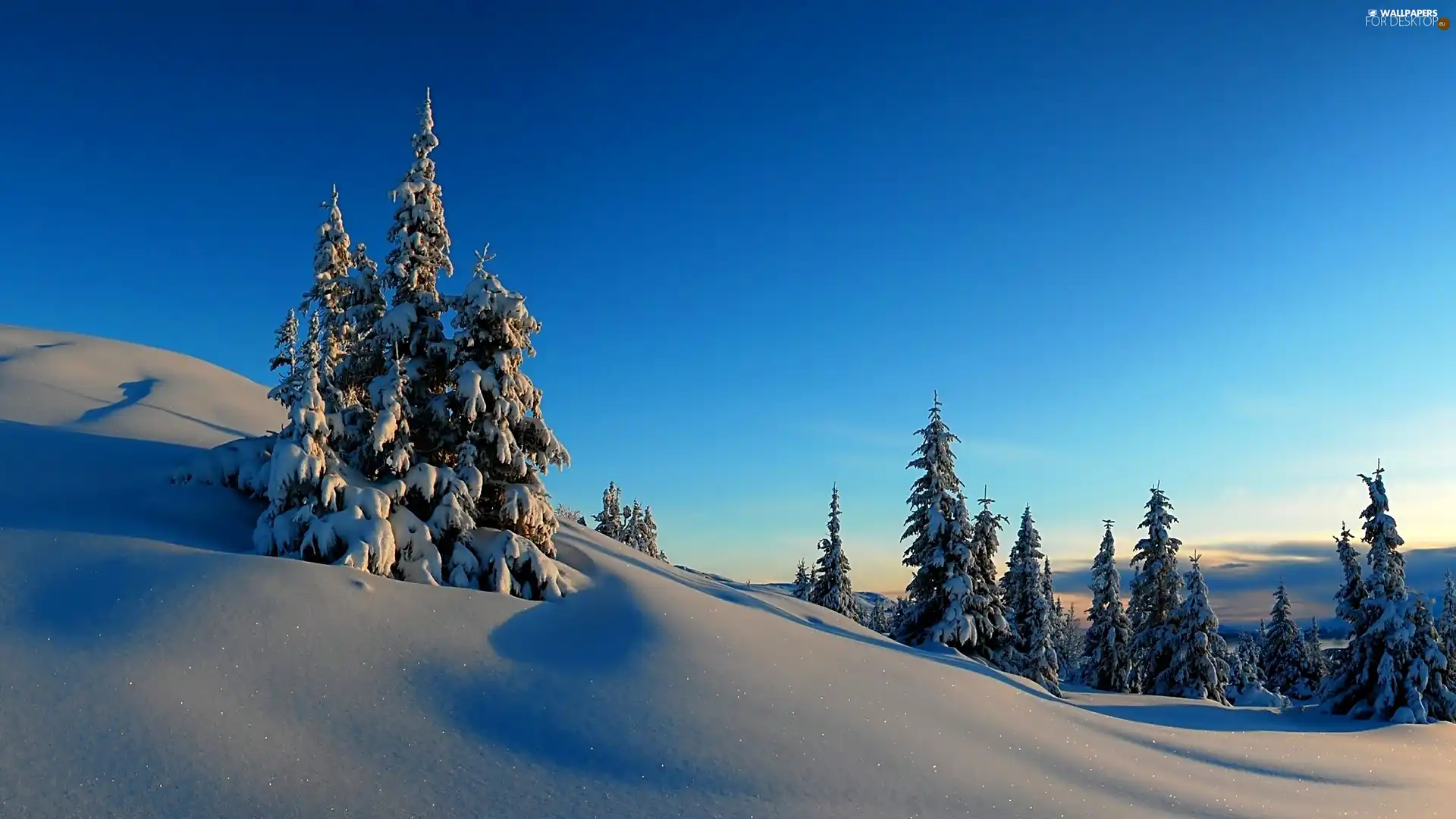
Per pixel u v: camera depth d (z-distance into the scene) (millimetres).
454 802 10352
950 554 36625
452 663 13875
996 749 15898
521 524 19234
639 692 14172
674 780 11758
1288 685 63344
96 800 9109
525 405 20312
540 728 12625
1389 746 27203
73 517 16562
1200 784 16578
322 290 22609
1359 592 41062
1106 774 15922
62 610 12648
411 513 17531
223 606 13305
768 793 11836
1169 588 48500
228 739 10641
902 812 11977
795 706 15148
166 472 20219
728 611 19766
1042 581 49312
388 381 18797
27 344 34469
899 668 19750
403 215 20688
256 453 20391
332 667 12852
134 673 11430
